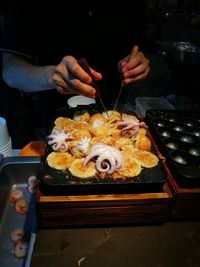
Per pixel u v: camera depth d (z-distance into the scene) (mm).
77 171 476
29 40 844
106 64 1021
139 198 443
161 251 442
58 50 947
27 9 815
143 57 698
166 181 481
